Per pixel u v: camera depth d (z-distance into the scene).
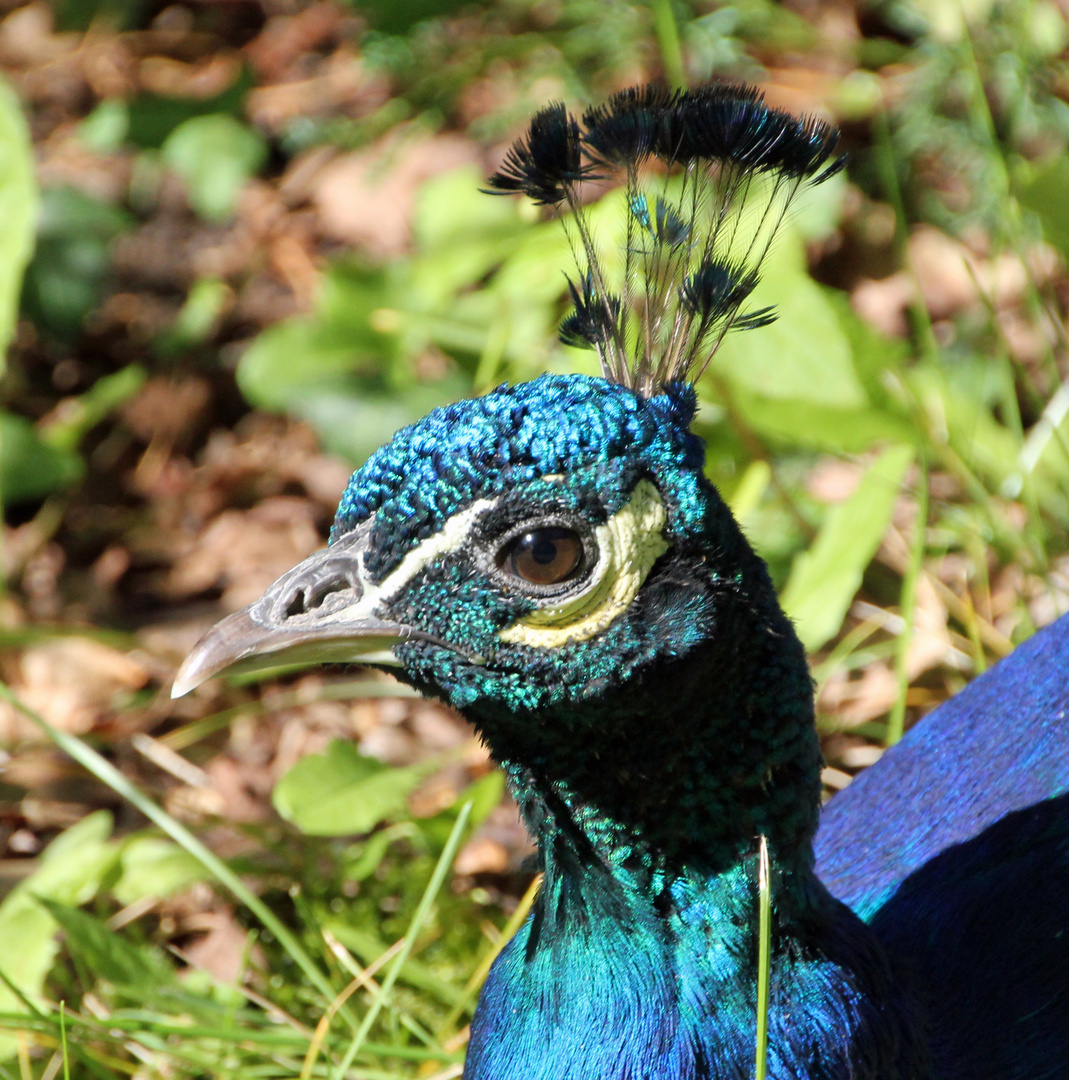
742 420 6.70
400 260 8.87
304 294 9.47
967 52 7.31
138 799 5.40
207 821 6.43
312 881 6.20
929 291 8.66
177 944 6.08
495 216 7.89
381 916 6.18
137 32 11.82
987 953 4.23
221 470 8.71
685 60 9.63
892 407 6.71
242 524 8.44
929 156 9.14
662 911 3.51
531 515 3.36
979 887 4.41
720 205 3.71
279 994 5.71
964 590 6.81
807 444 7.25
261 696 7.41
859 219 8.95
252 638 3.47
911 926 4.38
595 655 3.37
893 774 5.10
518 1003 3.69
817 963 3.57
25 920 5.51
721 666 3.39
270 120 10.72
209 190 10.05
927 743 5.14
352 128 10.38
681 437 3.41
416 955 5.89
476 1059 3.78
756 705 3.44
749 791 3.47
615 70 9.72
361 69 10.80
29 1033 5.21
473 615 3.42
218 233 9.98
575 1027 3.55
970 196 8.88
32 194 7.38
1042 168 6.42
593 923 3.55
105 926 5.35
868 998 3.62
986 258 8.65
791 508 6.91
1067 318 8.20
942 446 6.63
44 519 8.54
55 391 9.34
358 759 5.88
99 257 9.62
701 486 3.40
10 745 7.10
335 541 3.62
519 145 3.77
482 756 6.89
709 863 3.49
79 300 9.46
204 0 11.91
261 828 6.22
